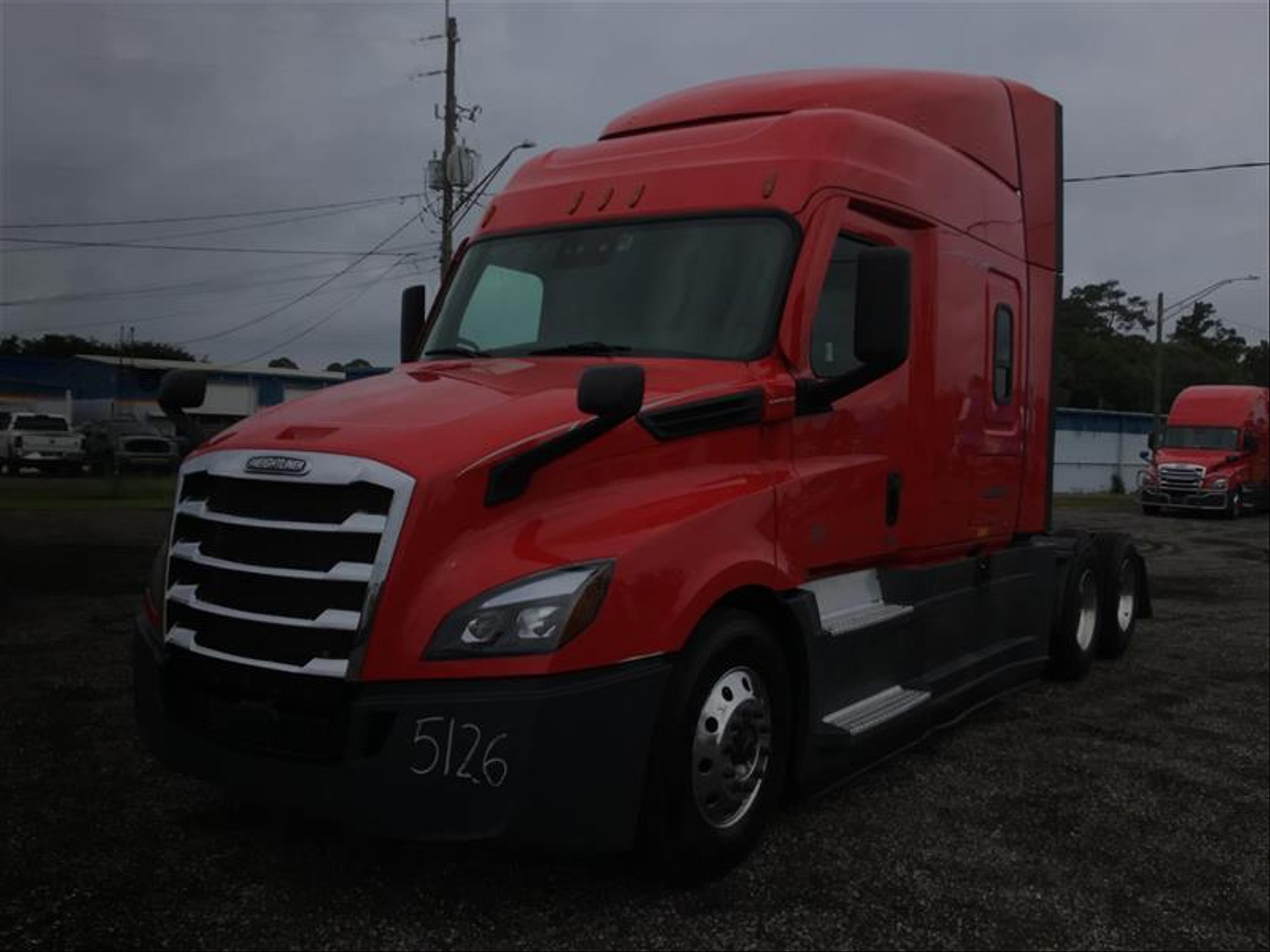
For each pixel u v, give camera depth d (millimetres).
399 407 3934
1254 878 4445
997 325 6449
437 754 3348
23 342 87375
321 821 3578
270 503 3672
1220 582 13641
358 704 3383
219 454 3867
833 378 4746
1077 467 45812
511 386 4211
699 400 4141
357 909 3723
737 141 5098
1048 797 5258
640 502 3887
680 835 3824
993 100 6734
